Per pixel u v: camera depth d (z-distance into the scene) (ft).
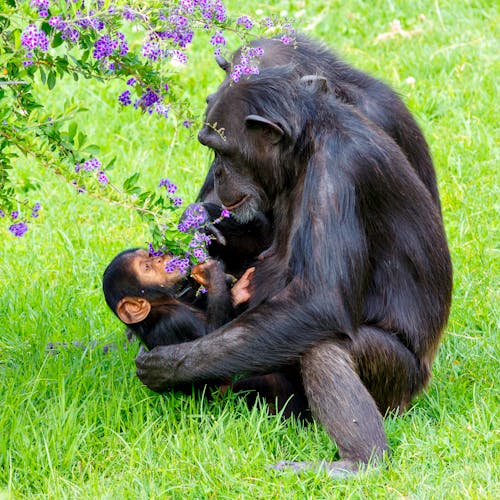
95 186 30.99
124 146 61.05
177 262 32.94
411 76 66.74
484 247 48.73
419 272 35.86
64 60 31.24
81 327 42.34
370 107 38.17
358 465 32.09
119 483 31.14
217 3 30.86
